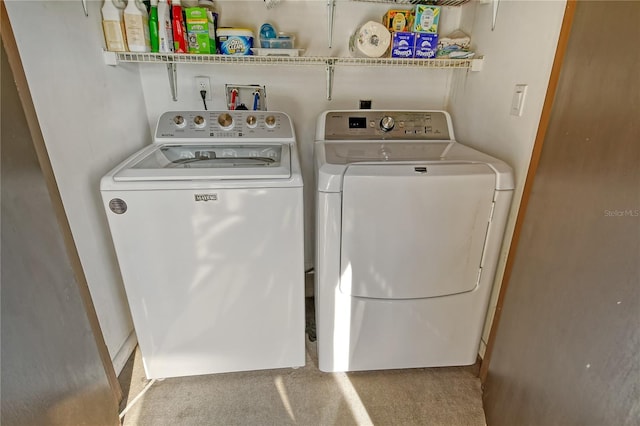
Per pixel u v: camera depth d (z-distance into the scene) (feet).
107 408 4.05
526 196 3.77
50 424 3.00
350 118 5.45
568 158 2.96
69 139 3.79
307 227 6.91
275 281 4.33
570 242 2.89
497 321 4.53
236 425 4.33
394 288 4.30
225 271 4.19
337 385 4.86
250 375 4.98
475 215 4.00
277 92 6.01
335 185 3.76
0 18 2.72
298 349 4.84
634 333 2.19
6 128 2.66
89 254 4.17
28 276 2.80
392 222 3.92
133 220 3.81
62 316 3.27
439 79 6.17
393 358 4.83
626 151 2.31
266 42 5.28
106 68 4.61
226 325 4.52
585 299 2.67
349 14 5.65
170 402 4.58
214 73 5.79
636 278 2.19
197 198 3.79
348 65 5.92
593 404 2.55
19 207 2.73
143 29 4.63
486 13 4.91
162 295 4.24
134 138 5.41
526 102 4.01
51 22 3.53
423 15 5.17
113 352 4.78
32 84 3.22
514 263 3.90
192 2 4.99
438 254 4.13
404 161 4.04
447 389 4.83
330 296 4.36
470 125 5.43
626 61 2.34
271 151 5.12
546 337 3.19
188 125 5.06
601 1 2.64
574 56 2.95
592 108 2.68
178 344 4.57
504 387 4.00
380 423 4.39
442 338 4.72
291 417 4.44
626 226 2.28
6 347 2.51
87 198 4.13
